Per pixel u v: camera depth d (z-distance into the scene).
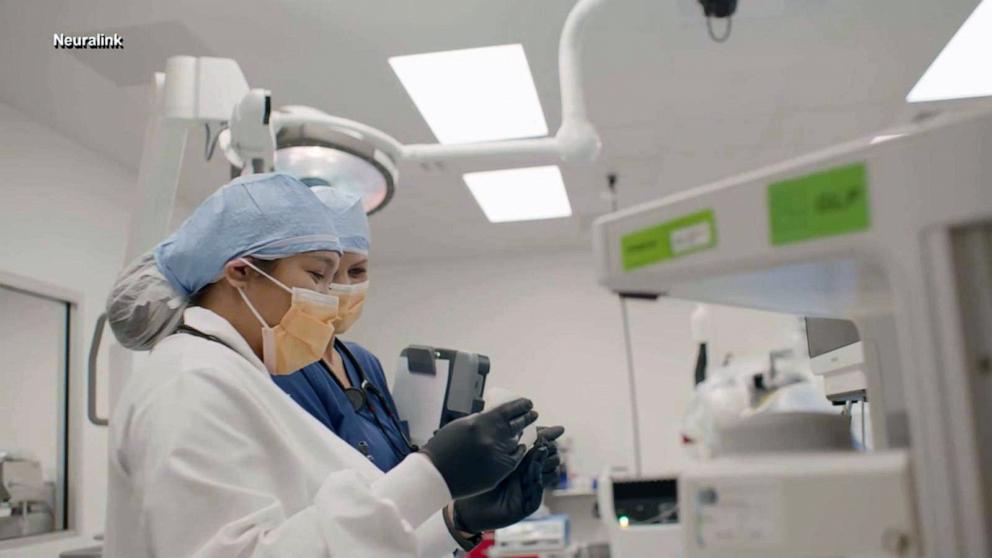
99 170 4.45
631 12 3.11
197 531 0.93
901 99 4.04
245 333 1.30
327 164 1.98
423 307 6.78
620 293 0.56
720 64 3.60
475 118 3.97
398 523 0.92
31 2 2.98
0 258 3.69
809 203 0.43
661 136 4.39
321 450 1.19
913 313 0.39
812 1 3.08
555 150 1.72
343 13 3.09
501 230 6.06
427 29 3.20
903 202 0.40
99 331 1.86
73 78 3.56
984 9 3.25
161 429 0.99
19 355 3.80
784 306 0.66
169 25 3.14
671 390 6.32
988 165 0.37
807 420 0.51
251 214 1.28
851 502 0.43
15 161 3.84
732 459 0.50
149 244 1.76
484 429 1.01
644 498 2.51
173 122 1.72
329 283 1.38
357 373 1.88
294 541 0.90
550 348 6.58
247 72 3.51
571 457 6.23
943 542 0.38
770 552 0.46
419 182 4.96
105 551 1.12
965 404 0.38
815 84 3.85
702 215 0.48
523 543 4.88
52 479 3.94
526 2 3.02
